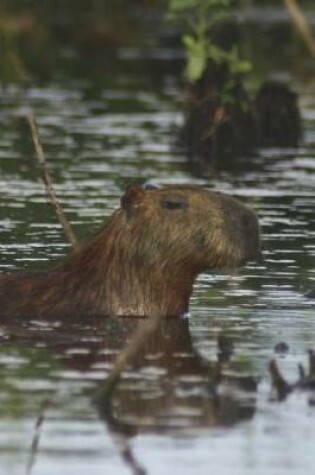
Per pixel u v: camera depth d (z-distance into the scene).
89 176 19.80
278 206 17.94
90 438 9.61
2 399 10.38
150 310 13.02
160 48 32.91
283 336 12.24
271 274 14.57
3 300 13.06
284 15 37.50
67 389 10.60
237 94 22.89
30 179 19.53
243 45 27.61
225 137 22.70
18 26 32.72
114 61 31.36
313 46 23.38
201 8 21.81
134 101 26.89
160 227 12.97
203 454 9.35
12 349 11.76
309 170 20.80
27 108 25.83
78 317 12.95
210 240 12.91
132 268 13.05
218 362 11.42
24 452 9.27
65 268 13.24
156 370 11.17
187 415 10.09
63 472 8.99
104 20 35.97
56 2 36.12
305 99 26.50
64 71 30.16
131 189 13.09
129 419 9.93
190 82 22.86
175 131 23.84
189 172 20.47
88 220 16.72
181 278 13.04
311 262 15.03
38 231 16.12
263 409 10.30
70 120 24.73
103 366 11.23
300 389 10.75
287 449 9.48
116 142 22.81
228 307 13.30
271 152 22.64
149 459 9.23
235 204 13.05
